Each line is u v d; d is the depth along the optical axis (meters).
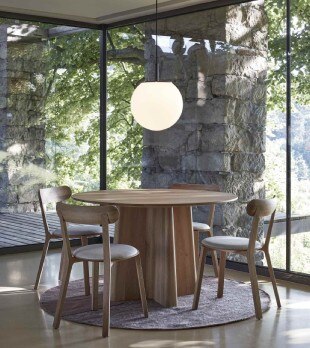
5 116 7.08
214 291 5.42
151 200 4.79
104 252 4.35
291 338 4.23
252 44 6.12
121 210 5.14
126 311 4.84
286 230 5.87
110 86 7.68
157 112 5.06
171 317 4.68
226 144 6.42
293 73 5.77
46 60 7.34
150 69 7.20
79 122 7.62
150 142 7.23
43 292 5.41
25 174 7.22
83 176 7.68
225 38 6.37
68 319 4.62
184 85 6.82
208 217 6.48
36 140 7.30
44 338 4.23
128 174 7.51
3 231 7.07
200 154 6.68
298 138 5.76
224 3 6.31
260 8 6.03
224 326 4.50
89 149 7.71
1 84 7.04
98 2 6.52
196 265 5.78
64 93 7.50
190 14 6.71
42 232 7.34
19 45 7.14
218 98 6.48
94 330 4.41
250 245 4.69
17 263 6.58
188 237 5.32
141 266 4.72
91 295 5.21
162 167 7.10
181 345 4.11
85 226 5.63
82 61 7.62
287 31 5.80
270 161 6.02
